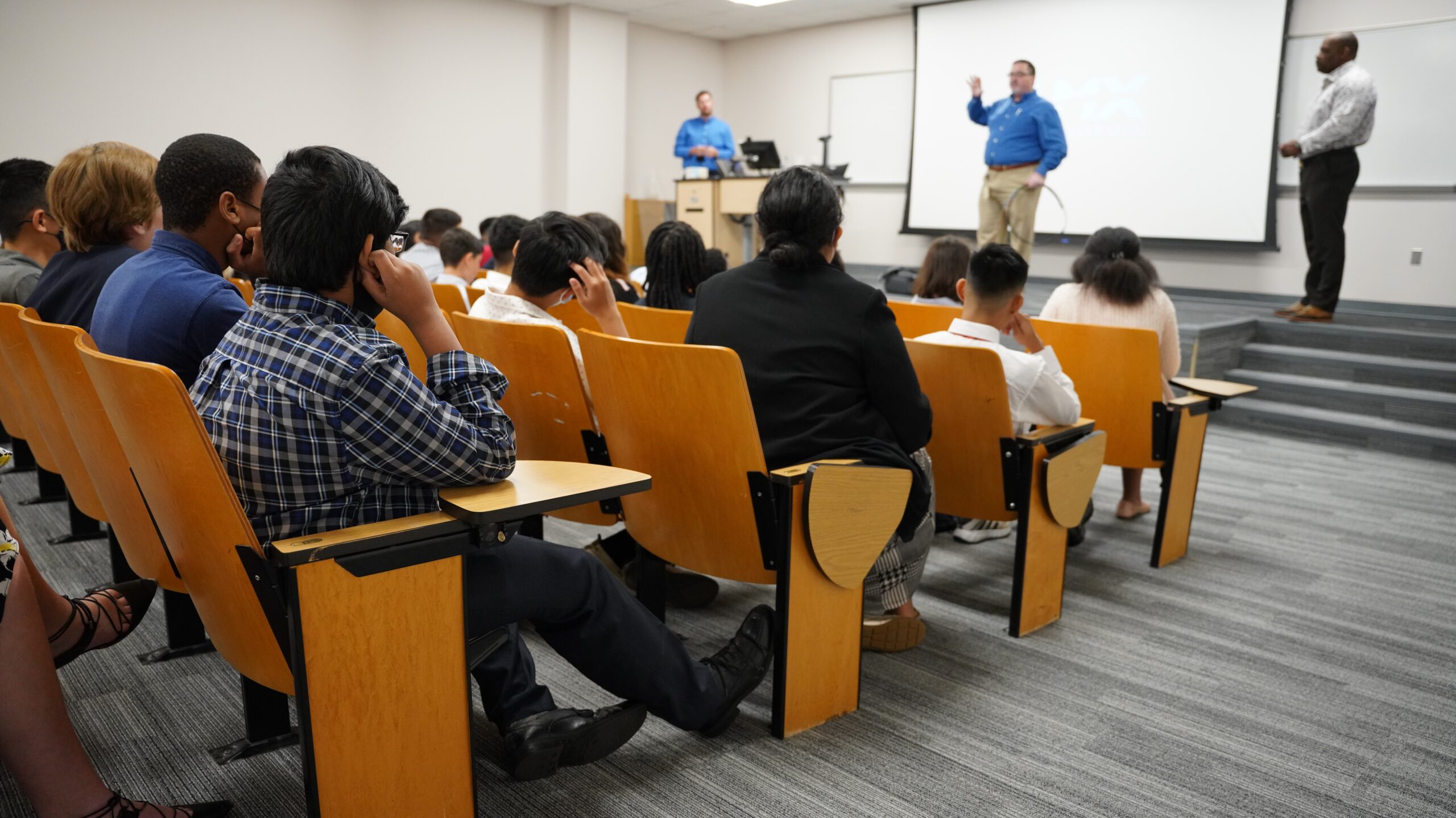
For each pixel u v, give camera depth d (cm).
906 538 181
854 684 175
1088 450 216
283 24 706
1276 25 665
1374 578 265
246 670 119
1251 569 270
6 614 116
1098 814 146
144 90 646
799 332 168
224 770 151
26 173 255
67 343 123
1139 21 731
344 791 110
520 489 116
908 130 897
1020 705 182
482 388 117
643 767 155
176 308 138
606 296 200
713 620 220
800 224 171
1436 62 599
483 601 124
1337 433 457
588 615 138
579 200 891
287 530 108
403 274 112
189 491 101
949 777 155
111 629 152
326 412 105
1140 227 750
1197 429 268
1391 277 629
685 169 877
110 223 188
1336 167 524
